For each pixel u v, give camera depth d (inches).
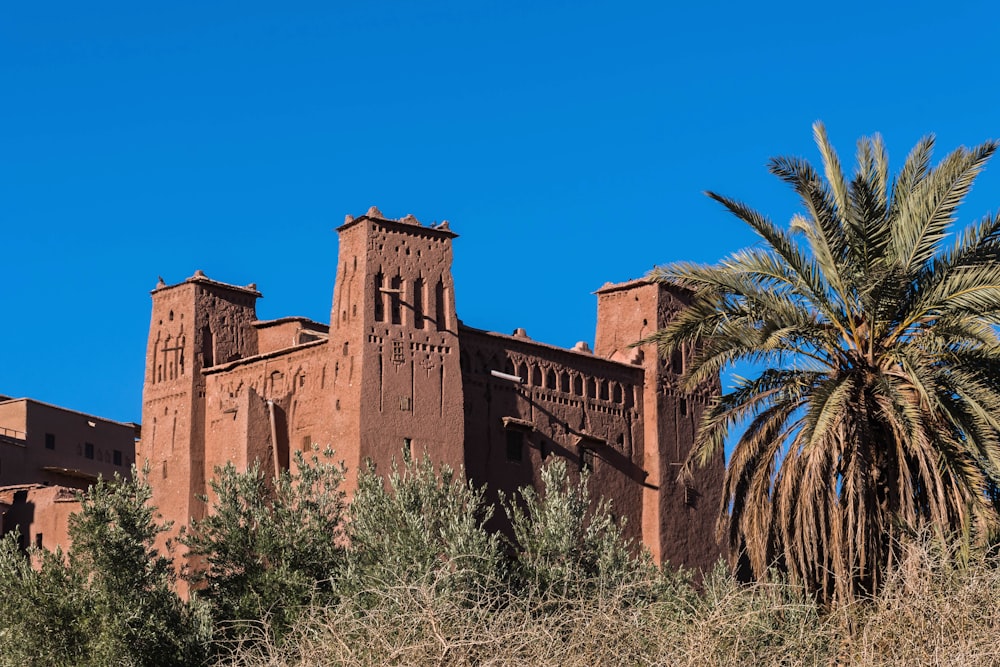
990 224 1572.3
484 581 1700.3
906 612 1337.4
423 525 1814.7
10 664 1635.1
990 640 1294.3
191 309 2519.7
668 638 1307.8
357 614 1422.2
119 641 1638.8
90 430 3297.2
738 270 1621.6
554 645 1268.5
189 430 2456.9
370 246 2300.7
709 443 1658.5
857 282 1577.3
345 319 2295.8
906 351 1558.8
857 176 1558.8
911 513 1512.1
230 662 1695.4
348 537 1923.0
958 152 1563.7
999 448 1505.9
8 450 3080.7
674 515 2519.7
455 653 1227.9
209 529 1892.2
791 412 1640.0
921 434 1508.4
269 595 1784.0
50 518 2477.9
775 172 1593.3
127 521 1758.1
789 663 1323.8
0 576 1706.4
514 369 2411.4
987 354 1547.7
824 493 1569.9
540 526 1867.6
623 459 2512.3
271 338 2549.2
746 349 1600.6
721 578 1546.5
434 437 2261.3
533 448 2391.7
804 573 1556.3
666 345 1653.5
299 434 2330.2
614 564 1828.2
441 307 2329.0
